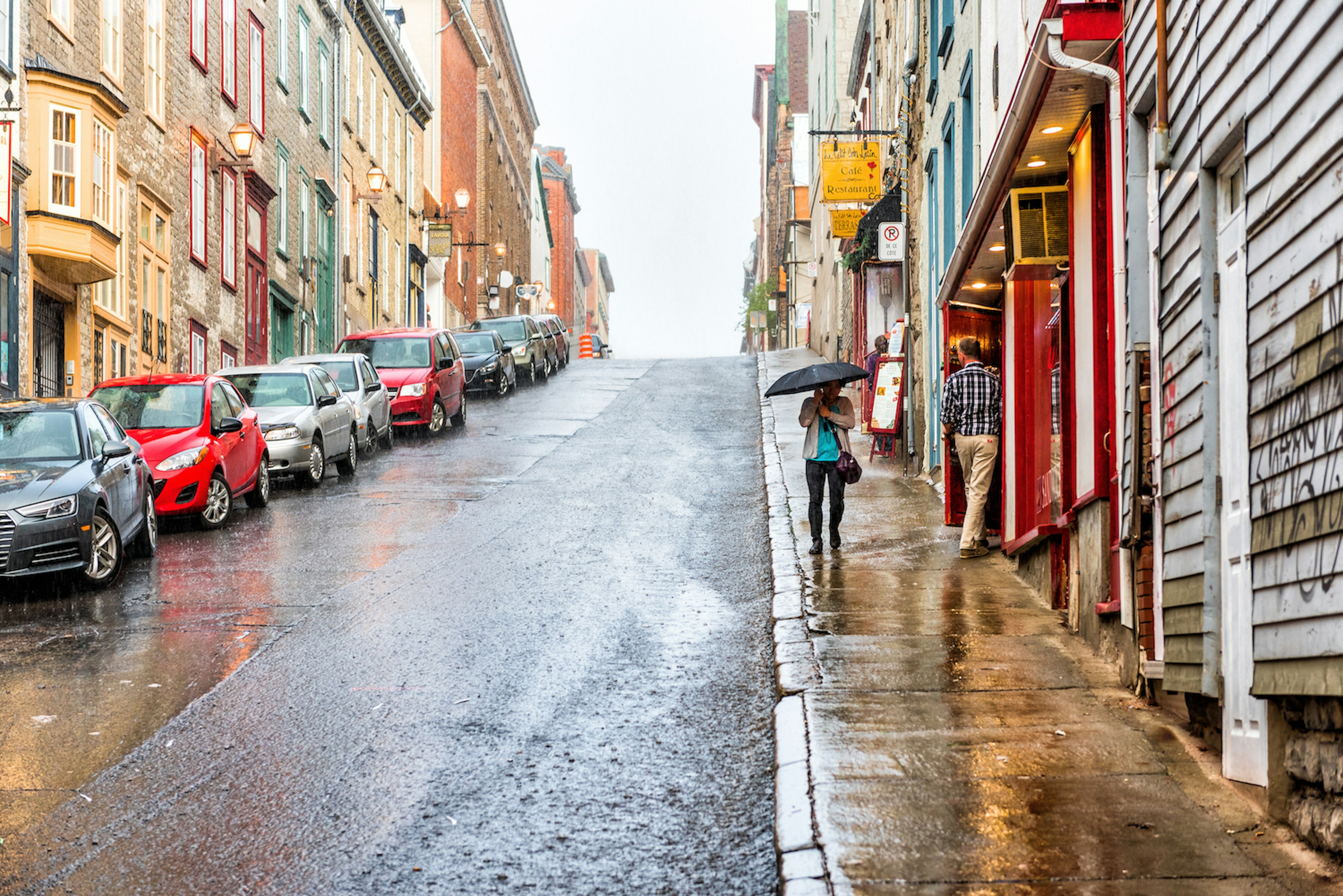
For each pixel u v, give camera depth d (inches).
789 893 196.5
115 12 920.3
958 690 303.0
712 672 342.0
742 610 419.5
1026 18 463.5
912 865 203.8
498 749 278.7
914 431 774.5
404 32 2194.9
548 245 4013.3
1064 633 359.6
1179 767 244.7
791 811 229.8
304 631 393.4
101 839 231.8
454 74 2425.0
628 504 668.7
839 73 1760.6
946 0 754.2
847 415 505.7
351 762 271.3
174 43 1054.4
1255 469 213.5
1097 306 332.2
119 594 456.8
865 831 217.9
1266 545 208.2
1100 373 331.9
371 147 1804.9
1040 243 373.1
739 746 279.9
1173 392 266.4
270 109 1350.9
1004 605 400.5
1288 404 199.3
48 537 443.5
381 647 371.2
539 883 211.0
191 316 1088.8
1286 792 213.8
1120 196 312.7
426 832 233.0
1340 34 180.2
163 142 1023.6
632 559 514.3
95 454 493.0
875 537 536.4
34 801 251.4
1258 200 211.2
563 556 522.3
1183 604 257.1
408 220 2023.9
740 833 231.1
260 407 782.5
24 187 762.8
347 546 555.8
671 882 211.0
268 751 279.1
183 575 491.8
